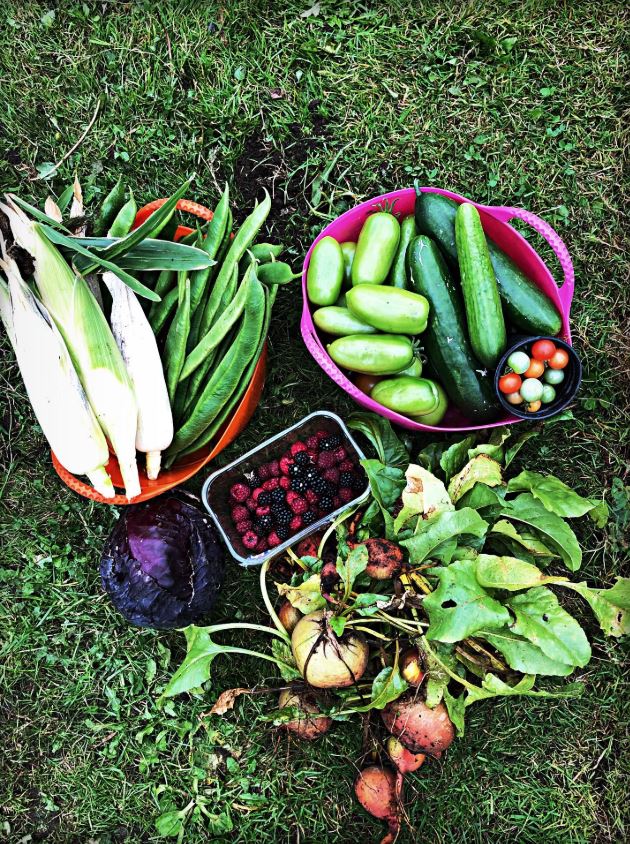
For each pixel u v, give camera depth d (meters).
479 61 1.57
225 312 1.21
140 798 1.54
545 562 1.42
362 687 1.34
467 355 1.24
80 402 1.18
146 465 1.35
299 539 1.33
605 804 1.55
